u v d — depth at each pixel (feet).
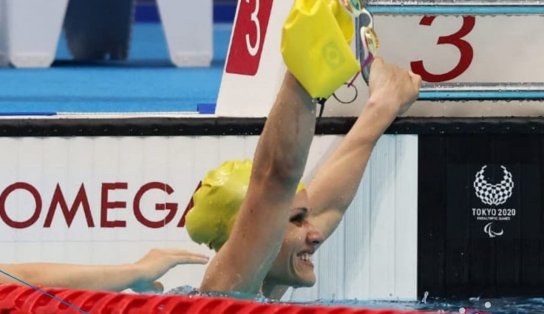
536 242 47.65
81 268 39.14
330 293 47.37
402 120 46.96
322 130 46.70
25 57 92.79
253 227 36.83
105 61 102.06
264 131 35.73
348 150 44.93
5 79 81.76
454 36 47.67
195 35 94.48
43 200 46.88
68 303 36.68
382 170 47.19
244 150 46.78
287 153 35.27
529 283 47.73
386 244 47.39
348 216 47.29
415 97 46.29
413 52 47.70
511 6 45.27
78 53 104.42
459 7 45.32
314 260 47.26
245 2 48.62
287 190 36.19
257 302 36.29
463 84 46.80
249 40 48.03
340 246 47.32
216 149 46.83
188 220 41.93
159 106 62.59
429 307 45.34
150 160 46.85
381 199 47.32
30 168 46.75
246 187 40.81
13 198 46.83
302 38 33.45
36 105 63.31
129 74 86.69
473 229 47.52
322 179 44.24
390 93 45.75
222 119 46.68
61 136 46.70
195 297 36.42
